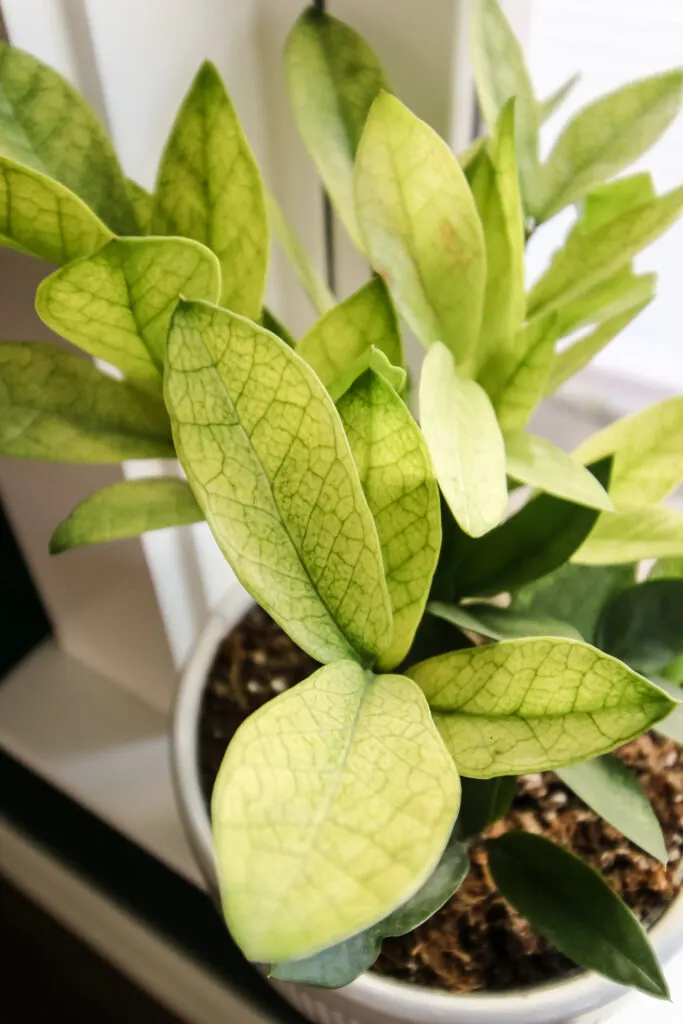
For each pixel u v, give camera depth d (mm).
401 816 202
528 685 242
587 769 317
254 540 227
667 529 306
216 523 219
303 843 193
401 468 245
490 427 265
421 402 235
